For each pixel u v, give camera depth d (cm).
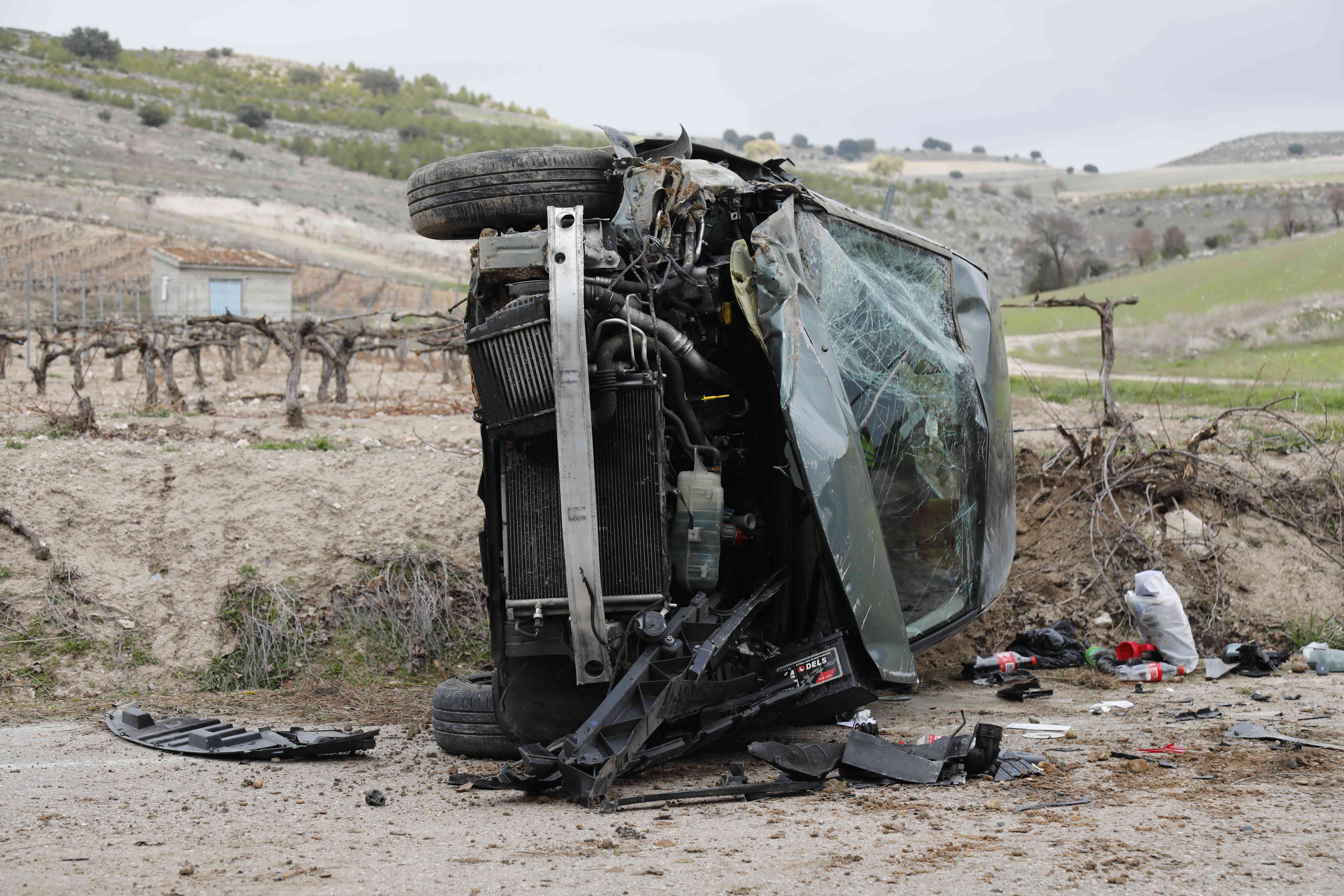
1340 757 489
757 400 607
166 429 1225
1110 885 320
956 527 711
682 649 515
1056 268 11400
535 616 501
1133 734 572
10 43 19650
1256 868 331
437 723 588
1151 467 995
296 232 9381
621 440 508
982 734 483
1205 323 3584
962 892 318
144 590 813
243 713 704
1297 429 1052
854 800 448
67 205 8494
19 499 850
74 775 519
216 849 384
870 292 655
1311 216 14500
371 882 338
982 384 773
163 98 17525
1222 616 857
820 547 540
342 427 1333
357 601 841
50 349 2234
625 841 389
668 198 567
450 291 7262
